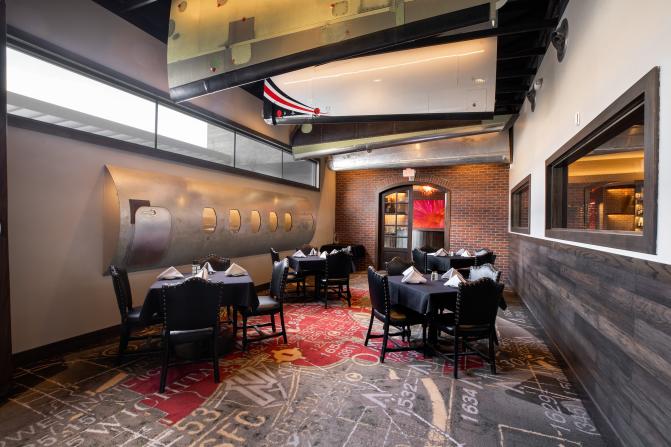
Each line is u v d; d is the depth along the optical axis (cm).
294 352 361
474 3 230
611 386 220
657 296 172
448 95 380
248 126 631
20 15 315
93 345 377
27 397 263
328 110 422
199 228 484
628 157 444
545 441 218
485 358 321
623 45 221
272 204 654
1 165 254
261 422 232
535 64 482
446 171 870
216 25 321
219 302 290
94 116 395
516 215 712
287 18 289
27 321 326
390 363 334
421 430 226
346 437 218
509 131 706
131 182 399
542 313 434
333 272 560
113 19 398
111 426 226
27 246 326
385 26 253
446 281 394
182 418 236
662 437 166
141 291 439
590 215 472
